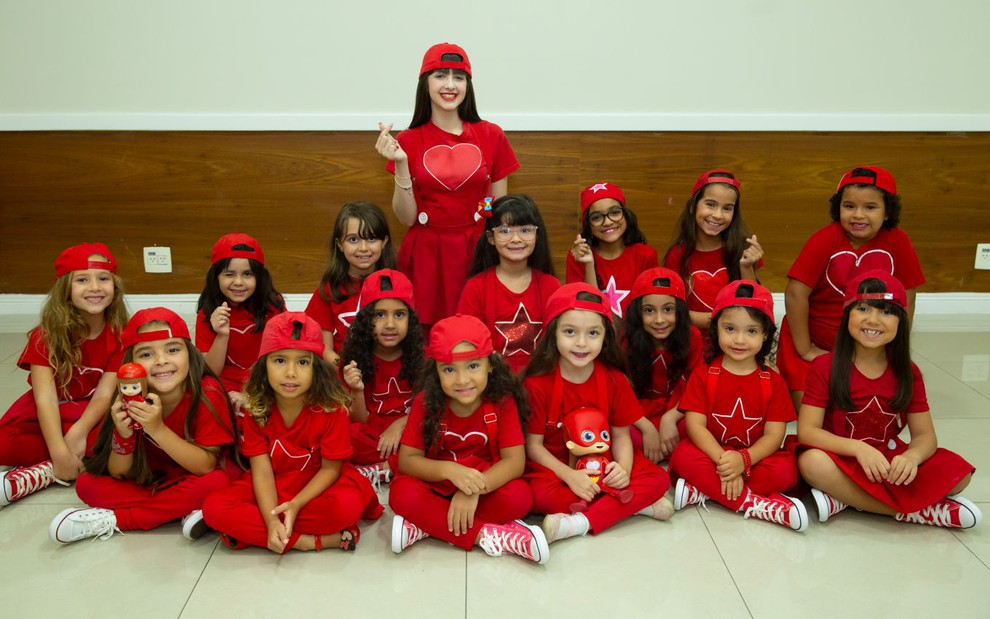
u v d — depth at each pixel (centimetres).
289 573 177
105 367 230
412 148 262
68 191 351
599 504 193
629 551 187
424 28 335
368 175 349
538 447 203
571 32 336
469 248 266
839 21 335
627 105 344
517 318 237
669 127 343
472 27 335
